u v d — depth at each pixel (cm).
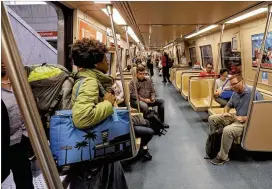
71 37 362
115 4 256
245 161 401
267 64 486
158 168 383
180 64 1509
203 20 432
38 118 88
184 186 329
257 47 524
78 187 169
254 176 353
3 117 170
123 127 161
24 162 223
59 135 147
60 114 150
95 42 169
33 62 514
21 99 83
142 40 1161
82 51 164
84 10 381
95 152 152
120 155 162
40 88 155
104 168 182
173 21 446
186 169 379
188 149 458
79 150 149
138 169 380
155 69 2981
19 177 221
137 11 332
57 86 159
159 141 503
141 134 394
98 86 163
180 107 821
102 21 499
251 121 312
